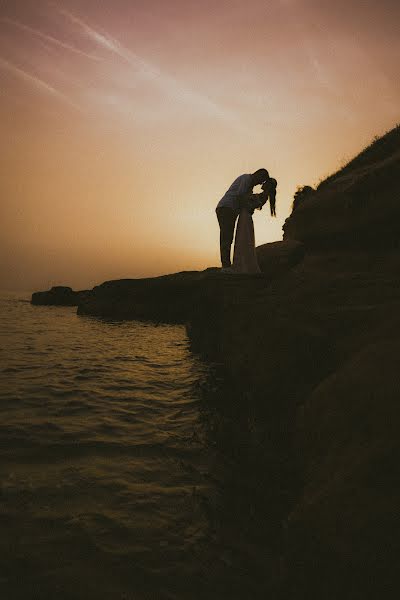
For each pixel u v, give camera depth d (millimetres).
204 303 8898
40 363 7180
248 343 5168
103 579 1835
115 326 16359
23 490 2594
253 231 6566
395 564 1146
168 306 20641
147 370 6844
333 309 3633
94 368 6883
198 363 7570
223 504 2557
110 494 2613
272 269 8773
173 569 1931
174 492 2691
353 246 5012
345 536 1342
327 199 5566
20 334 11961
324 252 5551
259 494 2699
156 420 4172
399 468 1438
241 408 4633
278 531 2279
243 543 2164
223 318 6742
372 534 1270
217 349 7680
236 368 5500
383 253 4348
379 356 2283
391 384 1914
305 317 3943
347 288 3848
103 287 23328
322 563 1383
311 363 3443
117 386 5605
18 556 1956
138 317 21234
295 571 1521
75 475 2850
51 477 2801
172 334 13484
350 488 1513
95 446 3402
